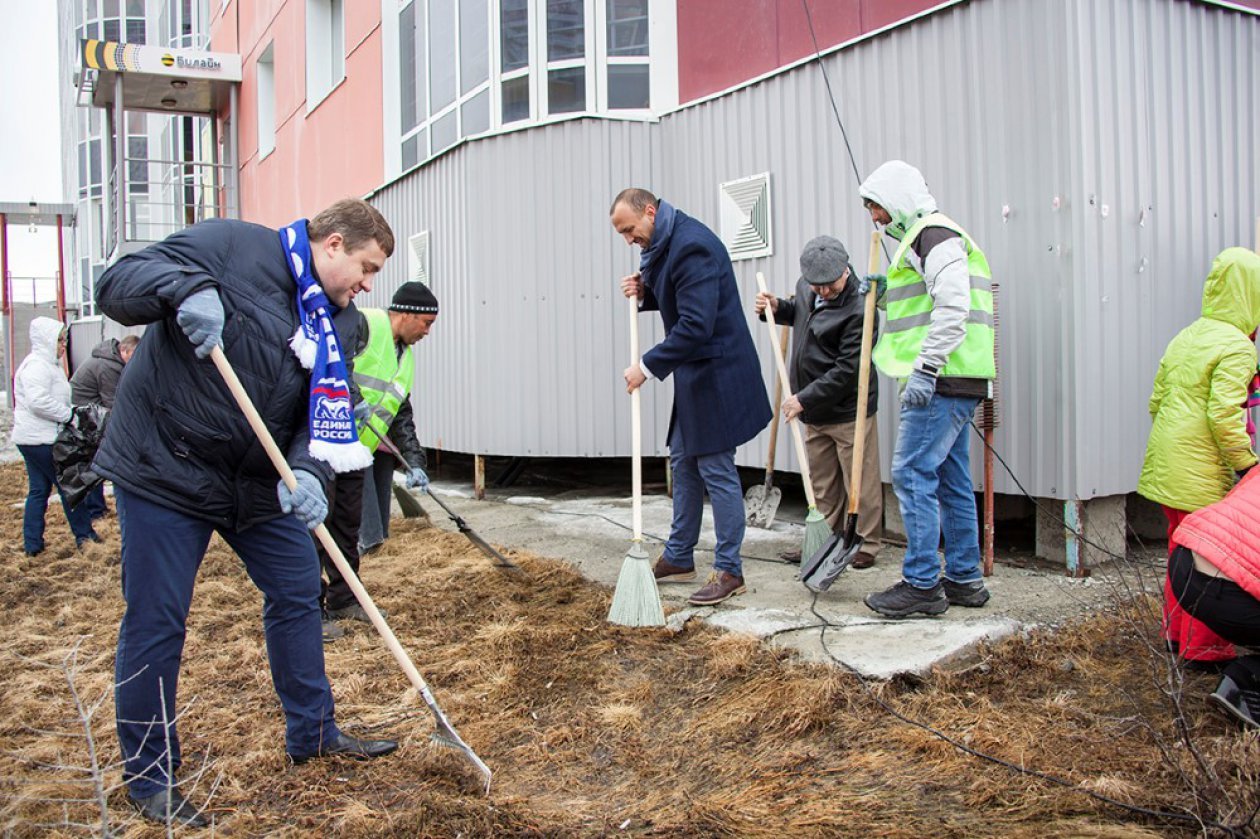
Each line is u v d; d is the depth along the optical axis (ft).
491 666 12.63
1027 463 15.48
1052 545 15.78
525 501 24.81
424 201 28.14
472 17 28.32
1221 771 8.61
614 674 12.09
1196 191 16.43
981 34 15.94
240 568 19.11
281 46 45.24
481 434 25.38
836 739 9.96
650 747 10.22
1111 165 15.10
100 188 106.73
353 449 9.04
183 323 8.05
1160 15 15.83
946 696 10.68
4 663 13.66
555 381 24.50
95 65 47.11
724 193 21.89
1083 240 14.79
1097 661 11.55
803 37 20.59
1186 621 11.06
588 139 23.95
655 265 14.42
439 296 27.37
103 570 20.15
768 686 11.07
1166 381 12.96
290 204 45.09
